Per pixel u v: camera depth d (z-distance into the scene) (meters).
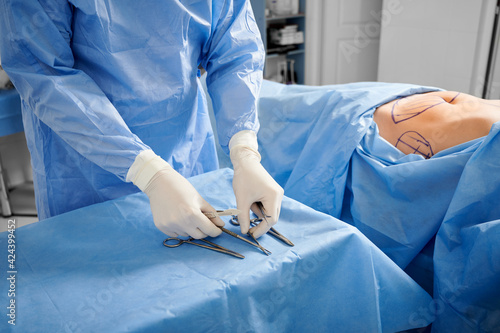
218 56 1.09
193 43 1.04
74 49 0.94
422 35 2.98
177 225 0.76
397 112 1.24
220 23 1.06
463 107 1.19
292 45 3.92
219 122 1.01
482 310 0.92
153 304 0.62
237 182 0.89
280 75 4.11
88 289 0.67
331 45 3.72
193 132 1.16
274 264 0.69
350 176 1.25
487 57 2.66
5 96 1.66
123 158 0.84
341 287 0.78
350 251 0.76
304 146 1.34
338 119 1.26
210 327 0.64
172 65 0.99
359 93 1.31
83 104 0.84
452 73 2.85
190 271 0.69
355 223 1.19
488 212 0.96
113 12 0.88
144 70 0.97
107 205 0.91
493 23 2.59
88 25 0.89
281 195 0.84
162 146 1.09
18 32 0.82
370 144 1.21
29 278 0.70
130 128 1.02
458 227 0.99
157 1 0.91
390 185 1.12
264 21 3.56
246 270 0.68
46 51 0.84
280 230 0.80
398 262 1.11
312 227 0.80
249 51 1.06
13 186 2.68
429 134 1.16
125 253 0.76
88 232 0.83
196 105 1.12
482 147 0.95
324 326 0.78
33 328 0.60
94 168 1.03
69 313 0.62
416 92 1.37
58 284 0.68
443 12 2.79
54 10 0.85
